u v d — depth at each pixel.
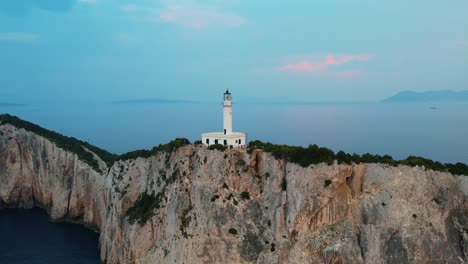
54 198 172.12
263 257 95.88
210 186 104.56
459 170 99.38
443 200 93.94
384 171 95.75
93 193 159.75
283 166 102.56
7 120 196.75
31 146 188.00
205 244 99.12
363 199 95.38
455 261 89.69
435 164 99.12
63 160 174.12
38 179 186.00
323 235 93.38
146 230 111.38
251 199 103.06
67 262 126.31
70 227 161.38
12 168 187.50
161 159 120.75
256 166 107.00
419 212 92.56
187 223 103.44
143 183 125.19
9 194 186.00
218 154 107.38
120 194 128.75
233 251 97.38
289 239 96.12
